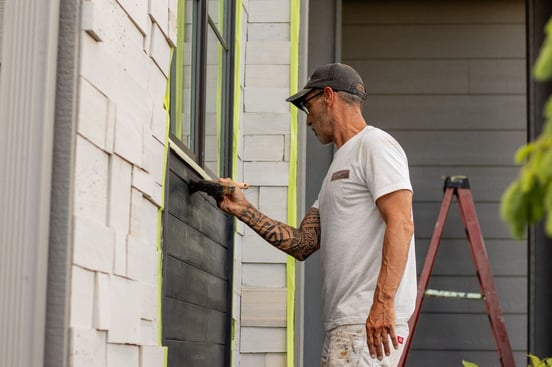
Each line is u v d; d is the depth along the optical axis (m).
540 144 1.28
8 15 2.15
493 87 6.04
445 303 5.91
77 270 2.17
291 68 4.89
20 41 2.14
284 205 4.81
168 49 3.04
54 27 2.16
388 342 3.04
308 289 5.68
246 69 4.90
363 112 6.05
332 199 3.30
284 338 4.72
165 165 2.98
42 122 2.11
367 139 3.25
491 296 5.43
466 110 6.04
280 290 4.75
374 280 3.20
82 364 2.19
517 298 5.89
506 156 5.98
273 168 4.83
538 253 5.74
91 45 2.26
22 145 2.11
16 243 2.08
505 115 6.02
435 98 6.05
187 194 3.45
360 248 3.23
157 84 2.91
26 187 2.10
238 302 4.68
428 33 6.10
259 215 3.58
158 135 2.89
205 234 3.78
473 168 5.99
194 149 3.79
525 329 5.86
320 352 5.64
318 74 3.46
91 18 2.21
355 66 6.09
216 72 4.27
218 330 4.05
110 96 2.41
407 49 6.09
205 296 3.77
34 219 2.09
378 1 6.12
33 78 2.12
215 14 4.23
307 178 5.80
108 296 2.37
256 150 4.85
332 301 3.28
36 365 2.06
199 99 3.83
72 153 2.16
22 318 2.06
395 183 3.13
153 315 2.84
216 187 3.45
